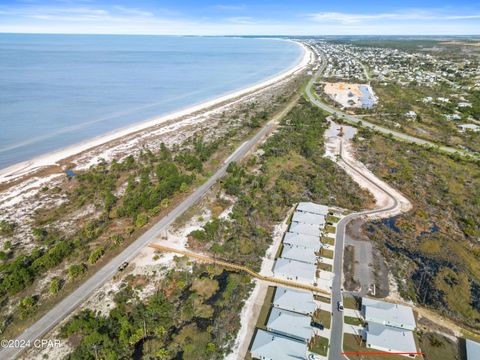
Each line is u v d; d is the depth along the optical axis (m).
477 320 48.12
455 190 83.50
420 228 69.12
